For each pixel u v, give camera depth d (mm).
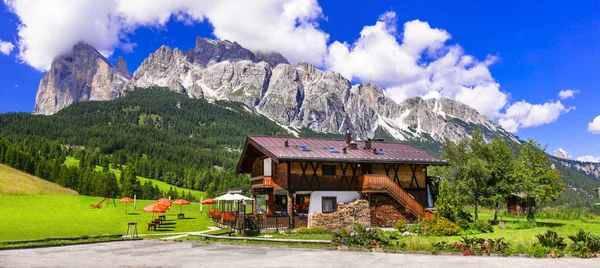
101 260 22219
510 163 42250
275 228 35562
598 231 34062
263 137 42406
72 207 57094
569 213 51781
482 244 23109
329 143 44062
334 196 39375
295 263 20156
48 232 36719
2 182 77250
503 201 41312
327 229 35688
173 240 32250
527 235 31109
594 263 19344
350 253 23500
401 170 42500
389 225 39469
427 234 32906
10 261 22141
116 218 47250
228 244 29172
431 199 43969
